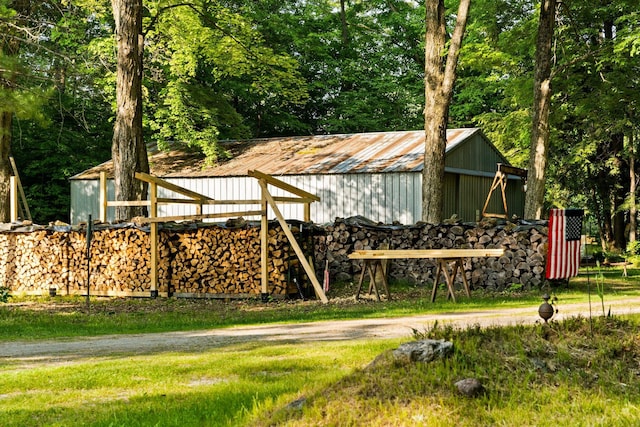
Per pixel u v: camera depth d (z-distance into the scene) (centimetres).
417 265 2047
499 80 3556
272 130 4747
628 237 3491
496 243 1950
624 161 3372
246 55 2998
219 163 3181
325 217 2770
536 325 801
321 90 4662
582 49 2722
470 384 617
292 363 826
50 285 2019
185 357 909
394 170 2623
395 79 4522
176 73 3384
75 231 2003
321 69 4600
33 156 3753
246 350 956
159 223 1944
